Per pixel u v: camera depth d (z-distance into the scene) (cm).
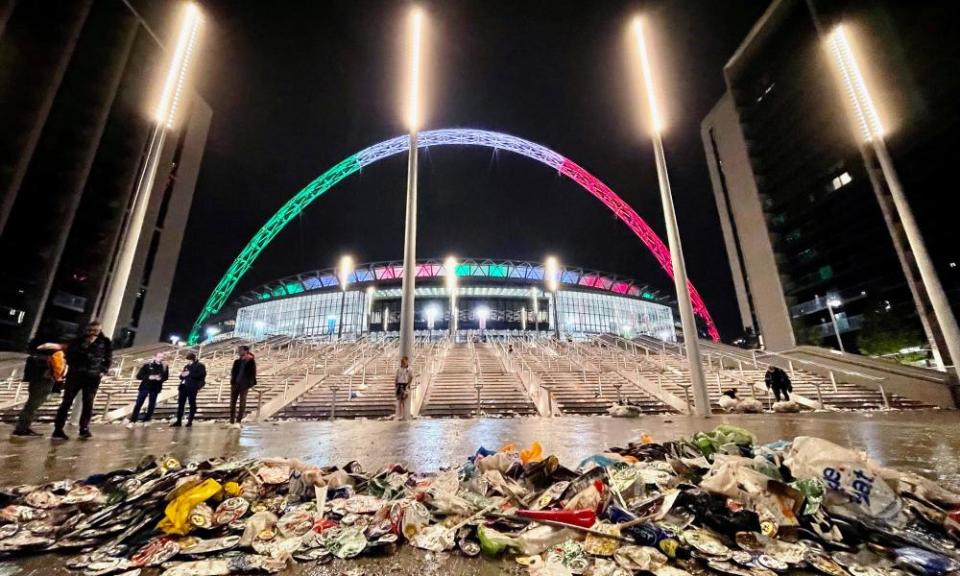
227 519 244
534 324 6944
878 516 233
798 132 4900
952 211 3397
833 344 4406
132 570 197
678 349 2698
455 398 1530
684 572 191
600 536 220
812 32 4728
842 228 4472
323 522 246
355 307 6831
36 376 770
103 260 4484
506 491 291
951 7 3419
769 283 4969
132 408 1320
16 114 3812
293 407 1402
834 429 809
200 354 2238
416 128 1450
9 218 3922
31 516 259
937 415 1238
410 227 1355
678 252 1321
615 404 1448
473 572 198
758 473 248
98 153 4581
